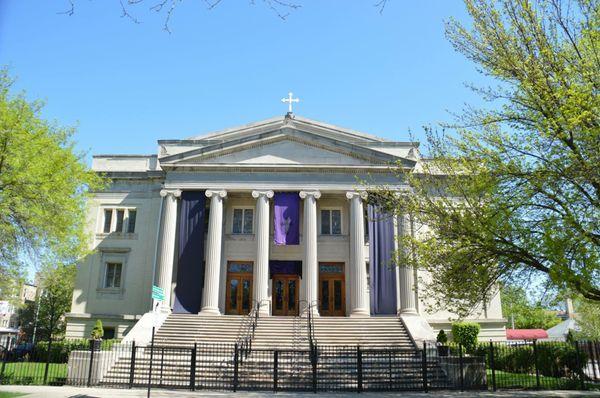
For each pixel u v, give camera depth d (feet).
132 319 115.24
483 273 53.21
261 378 67.56
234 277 118.01
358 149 110.83
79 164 86.69
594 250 48.55
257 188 111.96
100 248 122.01
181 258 109.09
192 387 62.69
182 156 113.19
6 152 72.13
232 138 127.95
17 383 66.74
